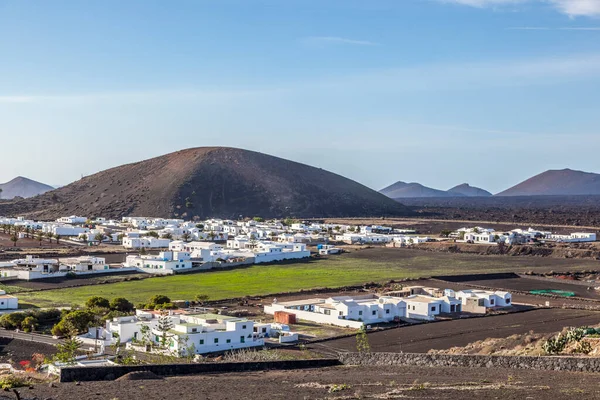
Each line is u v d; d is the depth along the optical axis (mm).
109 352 81500
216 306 121125
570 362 42438
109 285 147125
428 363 48812
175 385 38031
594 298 133375
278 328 98750
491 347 73375
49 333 96000
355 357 51781
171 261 172125
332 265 187750
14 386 37844
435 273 169250
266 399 34188
